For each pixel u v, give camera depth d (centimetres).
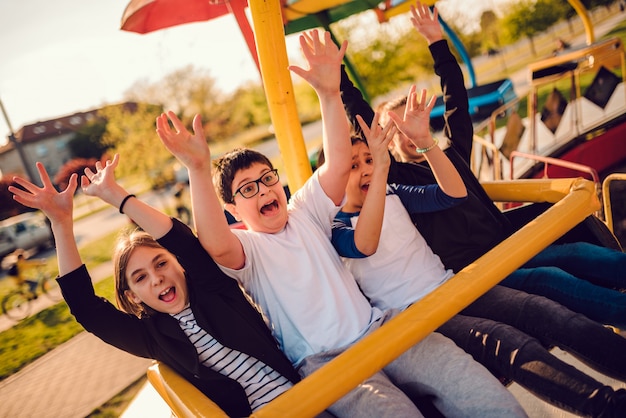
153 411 281
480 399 144
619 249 214
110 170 155
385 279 196
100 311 168
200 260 163
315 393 120
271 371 167
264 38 219
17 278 814
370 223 175
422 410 162
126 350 173
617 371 152
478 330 170
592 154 481
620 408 134
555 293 189
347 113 247
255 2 215
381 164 173
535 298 177
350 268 200
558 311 168
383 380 158
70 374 546
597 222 215
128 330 171
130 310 177
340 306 171
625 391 137
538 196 227
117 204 155
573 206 180
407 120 188
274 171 182
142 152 1375
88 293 167
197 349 171
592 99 511
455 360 154
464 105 243
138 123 1392
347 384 124
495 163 420
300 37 175
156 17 282
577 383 143
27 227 1114
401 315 139
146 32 290
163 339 172
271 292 173
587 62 495
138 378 485
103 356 577
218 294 169
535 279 197
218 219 157
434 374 155
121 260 171
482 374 149
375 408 148
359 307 173
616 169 482
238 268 170
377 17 391
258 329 171
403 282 194
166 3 274
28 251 1109
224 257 165
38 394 511
